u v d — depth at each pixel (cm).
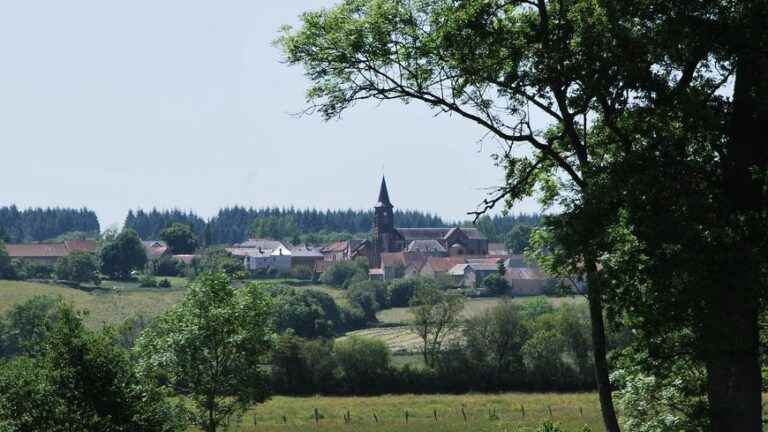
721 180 3566
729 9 3491
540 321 17312
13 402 4625
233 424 12688
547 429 7050
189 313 7475
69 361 4753
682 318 3403
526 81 3822
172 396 7256
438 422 12756
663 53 3575
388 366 16688
